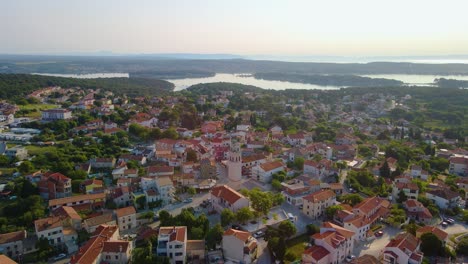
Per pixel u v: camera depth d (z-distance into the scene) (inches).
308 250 5383.9
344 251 5620.1
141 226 6540.4
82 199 7170.3
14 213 6791.3
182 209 7012.8
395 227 6781.5
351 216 6614.2
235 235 5467.5
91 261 4830.2
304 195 7731.3
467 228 6939.0
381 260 5565.9
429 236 5792.3
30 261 5482.3
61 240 5841.5
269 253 5753.0
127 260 5162.4
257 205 6786.4
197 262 5388.8
